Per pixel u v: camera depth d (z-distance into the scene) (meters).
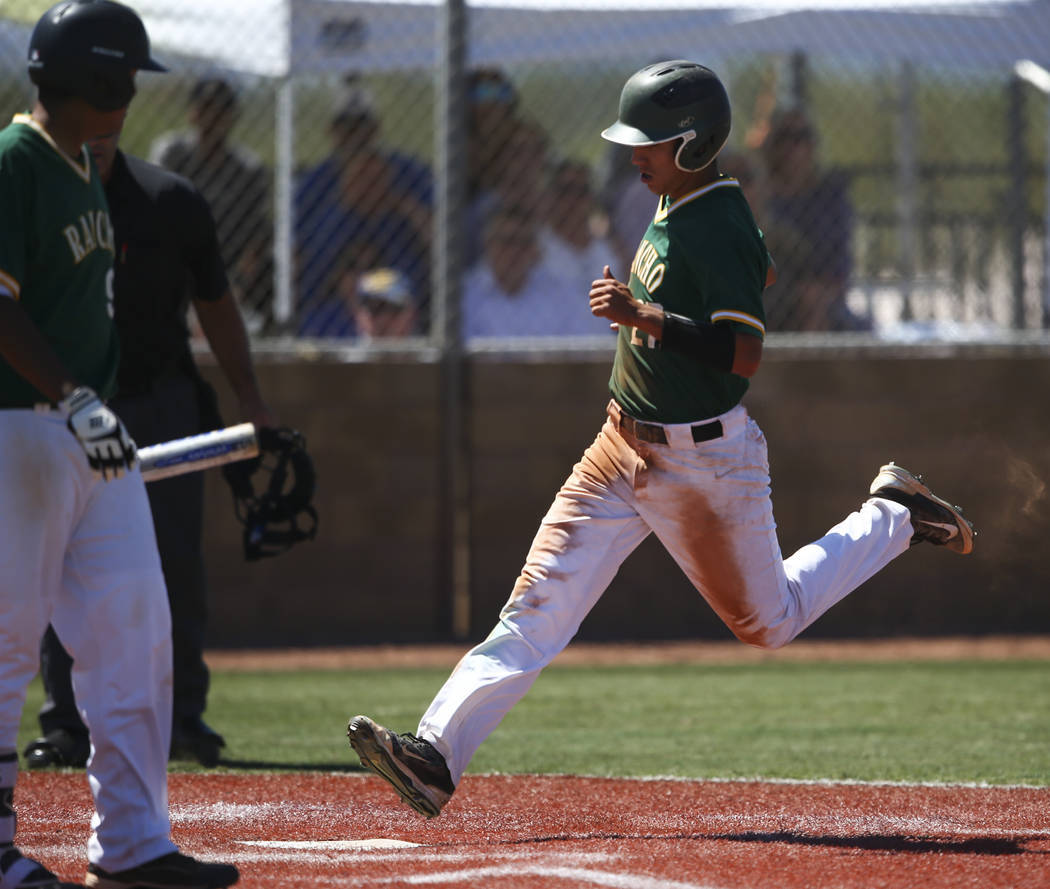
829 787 16.56
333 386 30.75
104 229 11.88
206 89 31.02
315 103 32.31
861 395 31.12
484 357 31.20
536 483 31.23
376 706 23.33
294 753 19.31
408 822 14.71
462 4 30.70
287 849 13.21
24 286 11.37
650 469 13.70
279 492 17.27
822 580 14.55
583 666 27.66
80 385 11.22
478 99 32.19
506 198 32.47
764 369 31.09
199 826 14.47
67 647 11.66
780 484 31.06
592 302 12.99
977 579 31.22
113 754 11.48
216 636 30.39
